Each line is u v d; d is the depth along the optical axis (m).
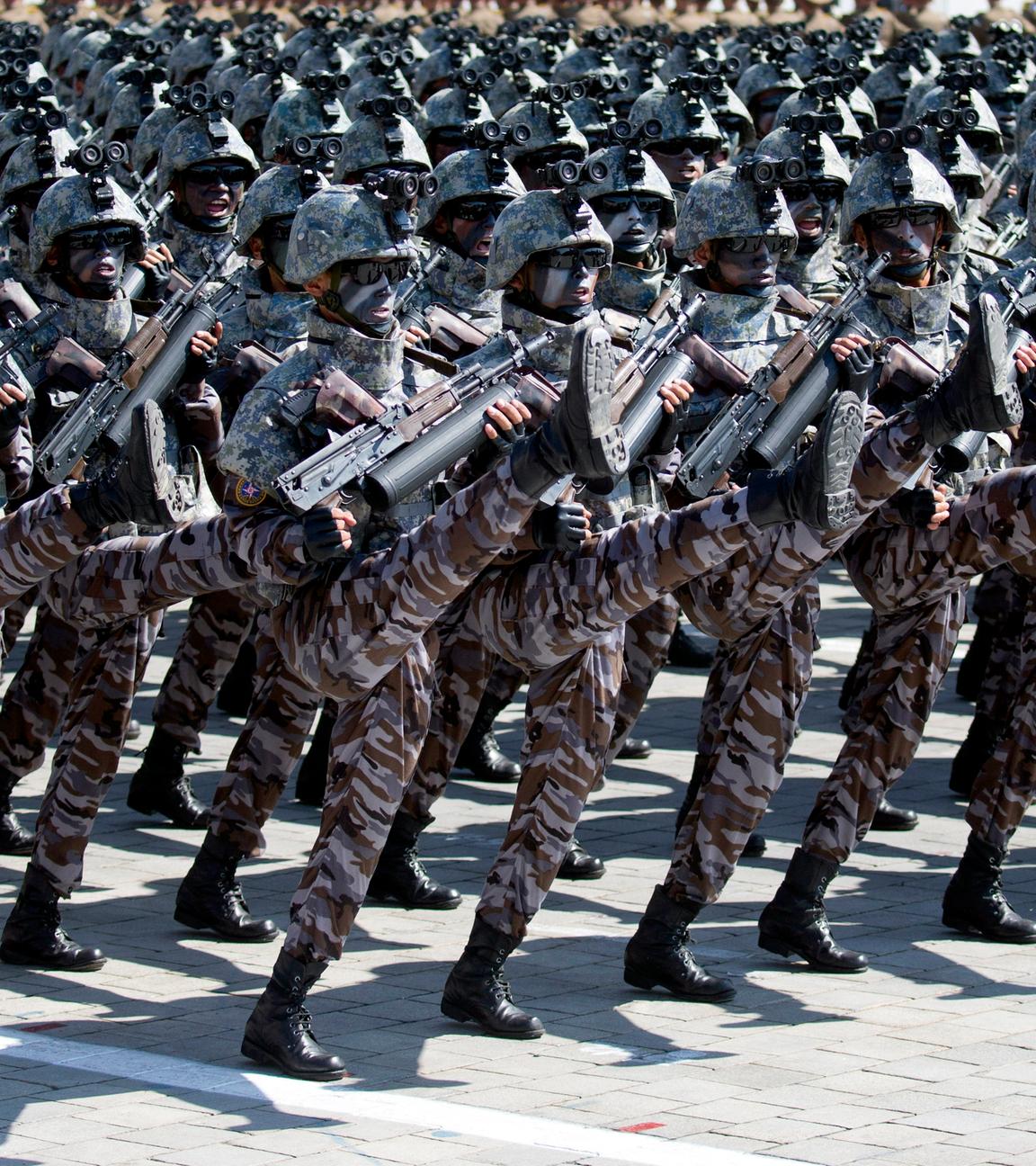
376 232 11.52
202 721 16.00
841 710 20.38
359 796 11.07
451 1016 11.74
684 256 14.14
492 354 12.02
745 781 12.28
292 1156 9.79
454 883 14.72
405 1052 11.31
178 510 11.73
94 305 13.89
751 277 13.87
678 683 22.05
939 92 23.47
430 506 11.76
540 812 11.70
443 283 16.59
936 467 13.56
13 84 20.59
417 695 11.23
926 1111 10.41
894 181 14.15
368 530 11.55
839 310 13.45
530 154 19.88
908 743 13.02
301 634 11.29
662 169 21.25
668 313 13.72
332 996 12.27
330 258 11.48
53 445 13.34
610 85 23.11
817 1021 11.90
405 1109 10.42
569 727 11.71
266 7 41.47
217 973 12.70
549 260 12.45
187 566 12.20
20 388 13.27
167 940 13.33
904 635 13.20
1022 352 14.51
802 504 10.96
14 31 33.09
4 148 19.19
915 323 14.32
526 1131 10.11
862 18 38.94
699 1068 11.06
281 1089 10.71
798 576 12.12
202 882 13.35
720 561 11.39
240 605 15.63
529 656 11.78
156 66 23.56
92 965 12.69
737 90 26.50
